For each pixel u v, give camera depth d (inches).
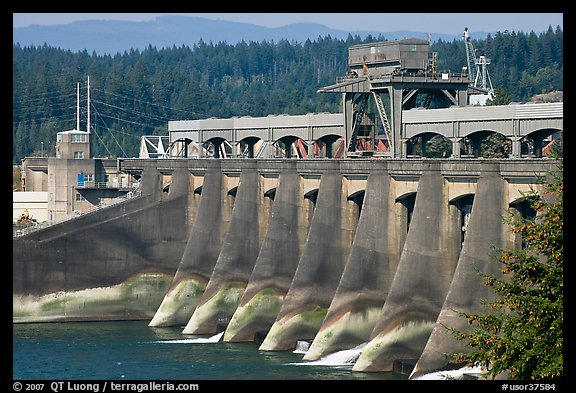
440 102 7573.8
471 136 7086.6
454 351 5733.3
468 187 6141.7
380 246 6692.9
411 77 7362.2
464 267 5797.2
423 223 6259.8
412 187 6569.9
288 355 6865.2
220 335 7495.1
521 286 3882.9
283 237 7485.2
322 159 7337.6
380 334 6205.7
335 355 6643.7
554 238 3843.5
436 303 6254.9
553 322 3735.2
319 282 7096.5
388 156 7465.6
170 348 7145.7
